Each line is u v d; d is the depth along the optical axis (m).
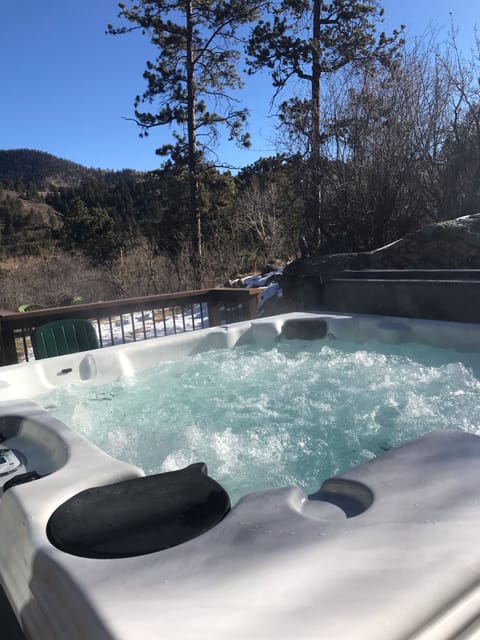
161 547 0.98
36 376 3.22
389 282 4.13
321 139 7.35
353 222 7.14
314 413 2.73
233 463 2.21
